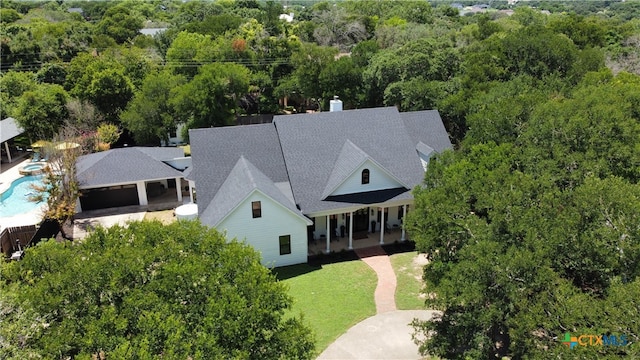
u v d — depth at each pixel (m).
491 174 20.75
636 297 12.59
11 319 13.51
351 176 31.03
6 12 119.94
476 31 82.44
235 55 70.44
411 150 34.56
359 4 140.00
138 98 51.88
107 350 12.49
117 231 16.98
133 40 99.75
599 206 16.36
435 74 56.44
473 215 19.09
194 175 31.50
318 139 33.47
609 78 43.31
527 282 15.03
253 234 28.33
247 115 66.88
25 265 15.40
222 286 14.60
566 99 33.31
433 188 23.52
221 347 13.14
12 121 55.06
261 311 13.89
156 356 11.69
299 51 66.81
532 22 110.44
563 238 15.55
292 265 29.52
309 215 29.94
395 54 59.22
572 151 24.25
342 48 94.56
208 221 28.12
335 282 27.27
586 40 69.25
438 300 17.06
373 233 33.81
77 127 49.81
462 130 44.94
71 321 13.26
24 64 74.50
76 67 57.88
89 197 38.25
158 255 15.30
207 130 33.28
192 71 68.44
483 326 16.19
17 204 40.72
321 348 21.45
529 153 24.03
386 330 22.81
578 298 13.71
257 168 31.83
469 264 16.19
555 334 14.56
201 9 135.75
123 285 14.37
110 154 39.34
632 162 23.03
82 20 143.12
